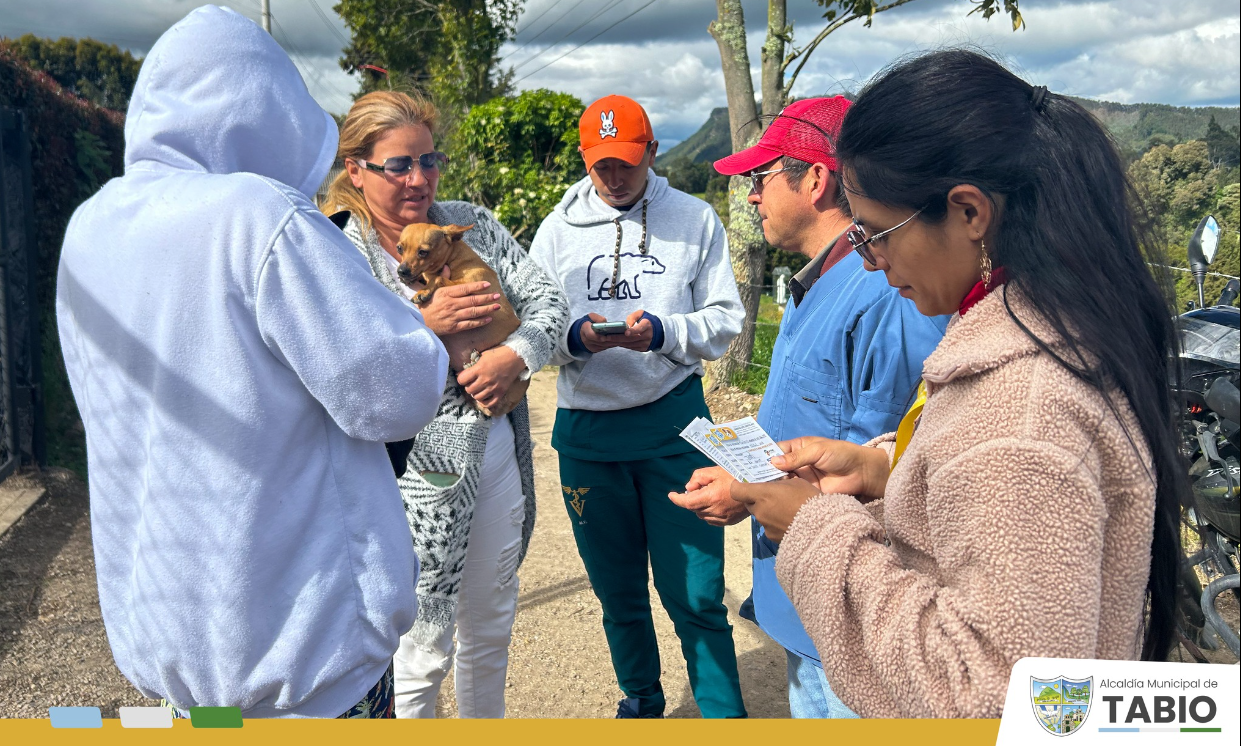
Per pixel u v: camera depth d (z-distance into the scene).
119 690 3.11
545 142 13.11
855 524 1.25
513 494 2.43
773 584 2.08
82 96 5.80
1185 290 4.29
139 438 1.35
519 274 2.61
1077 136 1.12
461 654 2.50
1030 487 0.99
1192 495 1.14
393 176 2.34
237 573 1.32
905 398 1.89
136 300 1.30
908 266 1.22
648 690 3.07
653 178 3.14
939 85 1.14
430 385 1.44
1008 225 1.12
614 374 2.88
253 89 1.39
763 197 2.19
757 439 1.88
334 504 1.41
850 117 1.22
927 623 1.10
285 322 1.30
